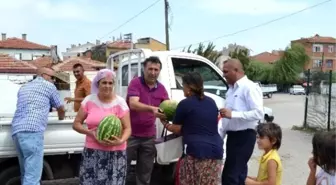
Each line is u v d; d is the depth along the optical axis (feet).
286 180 25.11
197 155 14.93
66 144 18.19
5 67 67.26
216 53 122.42
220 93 23.97
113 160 15.19
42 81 17.88
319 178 9.80
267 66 232.53
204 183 15.01
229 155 16.79
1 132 17.48
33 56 190.08
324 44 292.40
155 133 18.80
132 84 17.87
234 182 16.65
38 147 16.99
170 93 21.52
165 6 97.86
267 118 54.34
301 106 105.19
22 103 17.21
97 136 14.83
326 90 45.93
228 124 16.80
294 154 33.65
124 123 15.58
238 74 16.79
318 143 9.48
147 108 17.07
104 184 15.20
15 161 18.15
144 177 18.31
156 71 17.71
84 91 25.48
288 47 228.22
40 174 17.26
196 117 15.16
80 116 15.44
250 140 16.60
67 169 19.29
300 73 225.15
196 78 15.37
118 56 26.17
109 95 15.37
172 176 22.54
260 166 14.49
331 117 45.32
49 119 18.94
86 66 94.43
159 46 160.15
